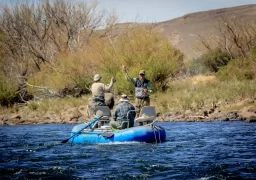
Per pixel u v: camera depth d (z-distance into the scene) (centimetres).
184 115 5409
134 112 3550
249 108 5400
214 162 2669
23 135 4384
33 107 6706
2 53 8881
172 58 6594
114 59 6588
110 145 3375
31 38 9056
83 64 7119
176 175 2366
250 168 2488
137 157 2875
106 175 2402
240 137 3747
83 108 6181
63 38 9100
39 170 2552
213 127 4538
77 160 2833
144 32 6788
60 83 7131
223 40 9331
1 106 7025
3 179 2358
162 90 6500
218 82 6862
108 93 4191
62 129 4962
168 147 3250
